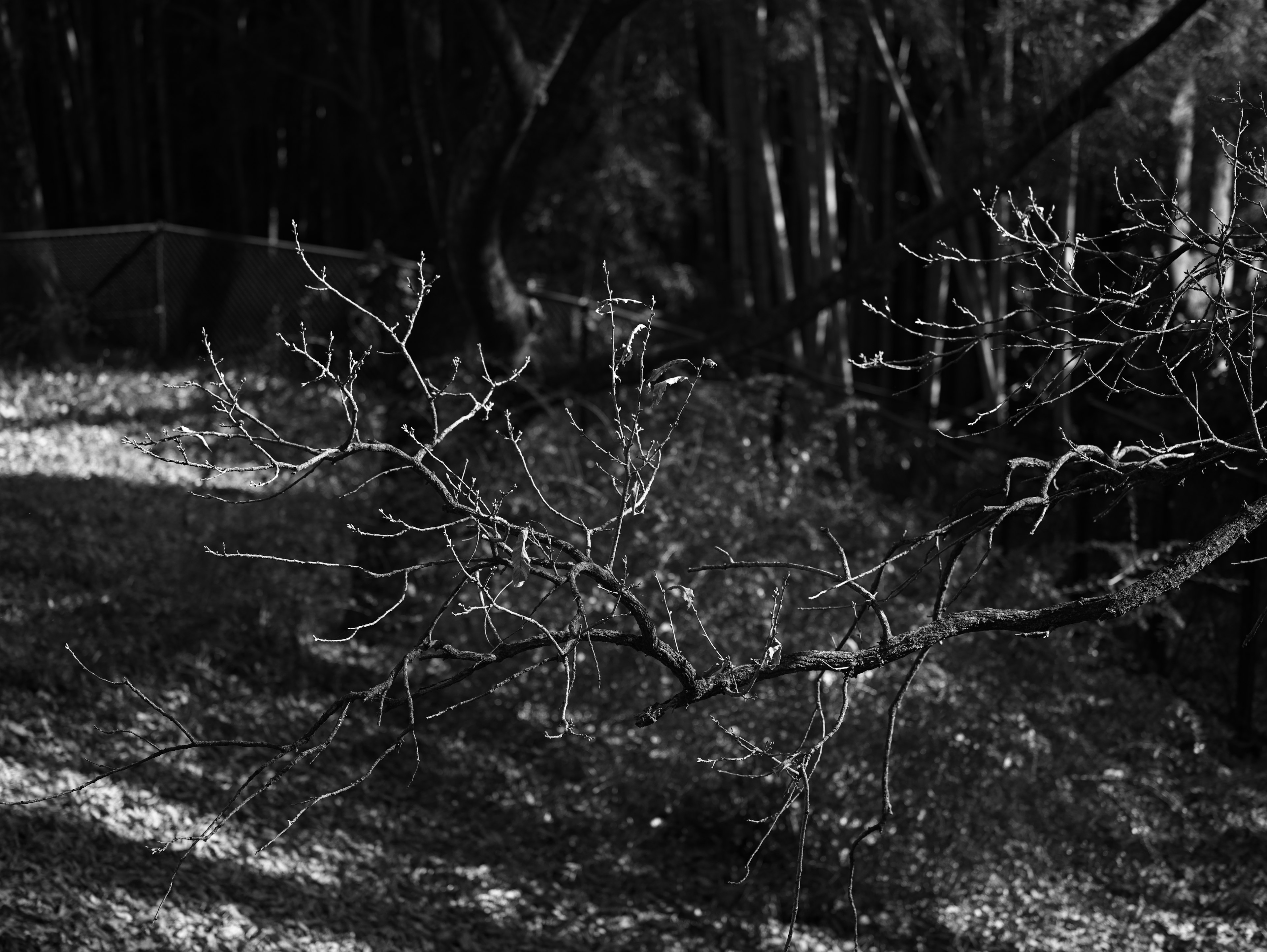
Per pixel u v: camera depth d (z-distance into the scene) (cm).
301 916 461
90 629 612
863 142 1390
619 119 1333
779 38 1060
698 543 567
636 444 274
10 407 1004
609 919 505
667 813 566
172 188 1777
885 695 535
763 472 635
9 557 667
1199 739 626
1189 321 288
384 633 658
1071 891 537
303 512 793
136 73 1716
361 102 1493
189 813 506
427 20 688
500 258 648
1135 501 705
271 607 685
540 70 609
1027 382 304
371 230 1565
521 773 594
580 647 570
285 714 603
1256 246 293
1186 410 702
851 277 616
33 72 1786
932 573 584
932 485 889
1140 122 645
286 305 1227
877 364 291
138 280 1266
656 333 1129
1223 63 604
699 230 1759
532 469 590
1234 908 536
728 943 494
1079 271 518
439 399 652
